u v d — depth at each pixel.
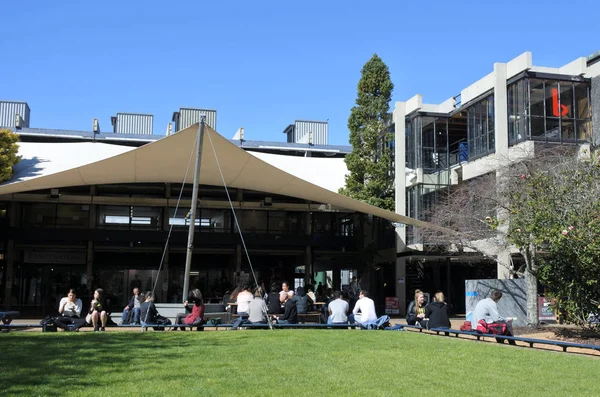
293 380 7.01
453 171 27.28
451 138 29.06
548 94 23.52
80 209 28.14
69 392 6.11
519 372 8.01
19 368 7.35
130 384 6.55
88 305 26.47
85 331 12.91
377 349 9.81
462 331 12.55
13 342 9.82
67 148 29.19
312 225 30.34
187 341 10.37
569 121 23.55
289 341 10.61
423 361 8.65
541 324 17.75
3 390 6.11
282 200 29.50
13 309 27.89
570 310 13.62
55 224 27.81
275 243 28.84
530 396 6.59
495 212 19.12
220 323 15.74
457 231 20.20
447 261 27.09
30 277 28.61
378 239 30.33
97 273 29.56
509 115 24.16
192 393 6.19
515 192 15.52
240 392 6.31
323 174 30.97
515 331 15.68
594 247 12.34
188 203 28.00
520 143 23.23
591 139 21.39
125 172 20.92
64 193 27.25
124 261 30.00
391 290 29.36
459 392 6.64
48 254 29.00
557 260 13.81
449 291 26.94
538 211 13.59
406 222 23.05
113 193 28.19
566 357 9.42
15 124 34.53
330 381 7.00
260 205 28.64
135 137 35.81
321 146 38.59
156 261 30.47
